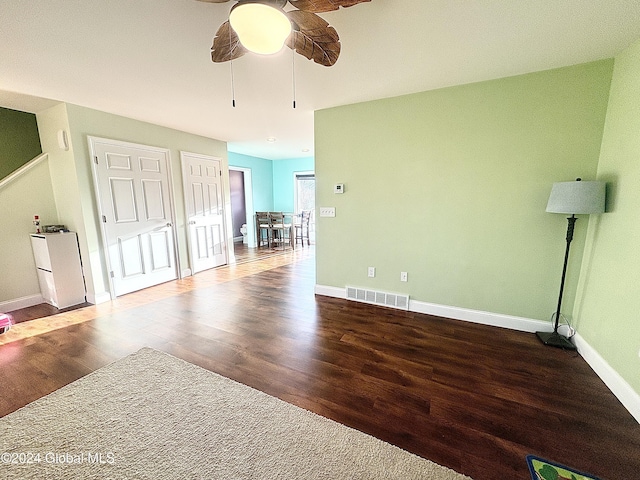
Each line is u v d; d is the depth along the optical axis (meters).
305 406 1.60
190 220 4.43
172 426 1.44
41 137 3.27
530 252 2.41
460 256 2.69
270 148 5.89
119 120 3.37
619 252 1.77
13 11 1.44
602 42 1.77
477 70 2.19
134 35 1.70
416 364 2.01
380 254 3.08
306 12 1.25
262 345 2.29
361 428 1.44
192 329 2.58
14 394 1.70
